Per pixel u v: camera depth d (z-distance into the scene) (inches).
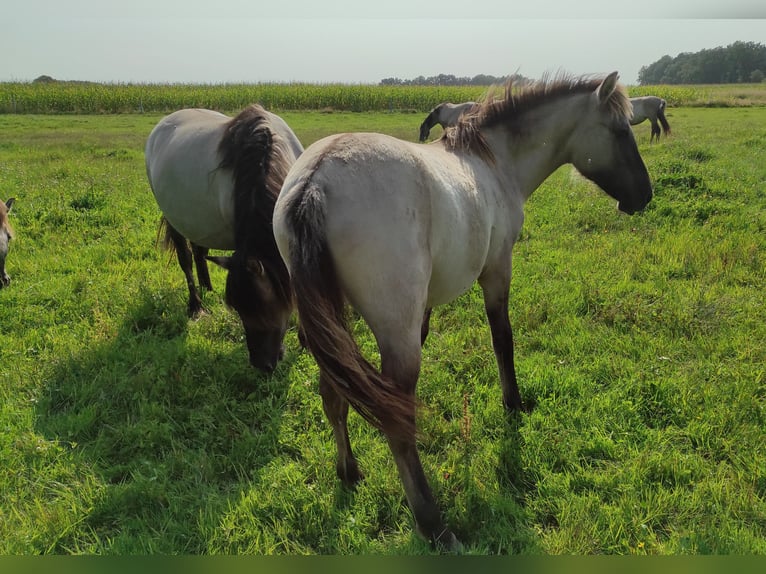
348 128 788.0
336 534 102.3
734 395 138.8
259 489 113.1
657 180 343.3
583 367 155.4
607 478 112.7
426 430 128.8
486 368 156.6
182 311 193.6
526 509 107.8
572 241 264.2
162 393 147.1
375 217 84.0
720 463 117.3
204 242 182.1
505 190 125.3
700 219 287.6
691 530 100.4
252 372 155.5
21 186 359.6
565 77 138.0
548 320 186.9
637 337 170.1
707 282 210.8
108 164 466.3
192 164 166.1
